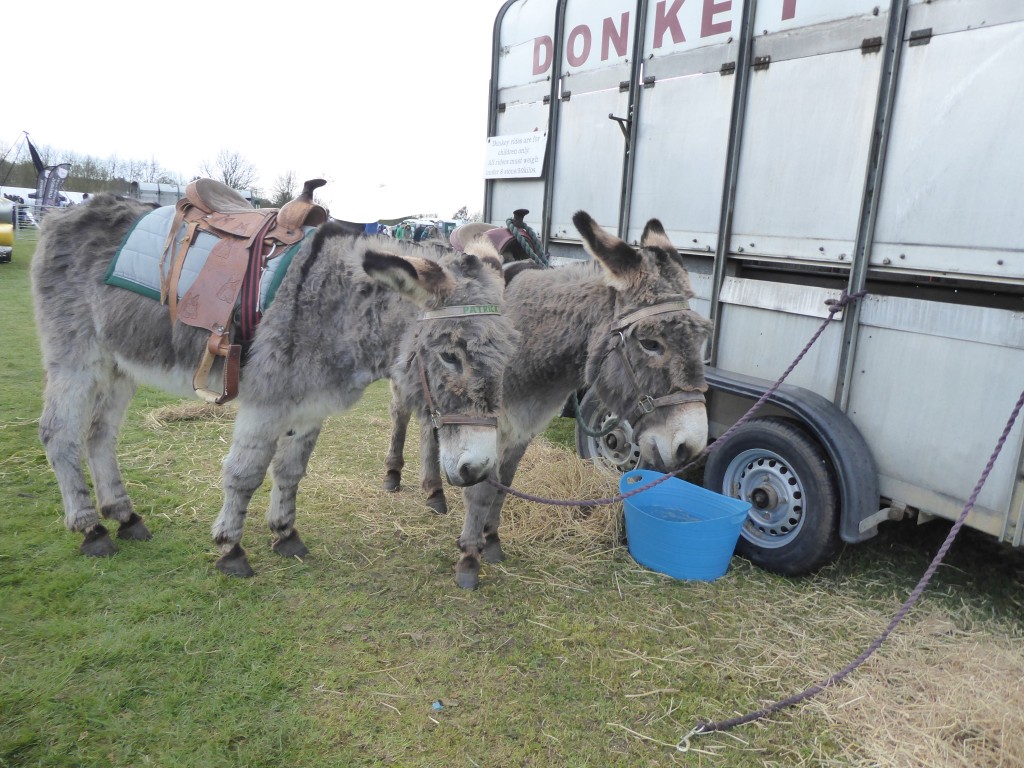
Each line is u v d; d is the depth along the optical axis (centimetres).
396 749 233
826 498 342
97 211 338
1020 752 238
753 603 339
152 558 341
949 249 295
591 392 337
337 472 487
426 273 258
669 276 290
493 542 372
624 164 454
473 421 261
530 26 527
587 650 295
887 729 254
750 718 256
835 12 329
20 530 356
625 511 390
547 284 335
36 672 252
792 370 366
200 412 587
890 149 313
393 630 300
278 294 299
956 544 409
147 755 222
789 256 363
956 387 300
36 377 646
